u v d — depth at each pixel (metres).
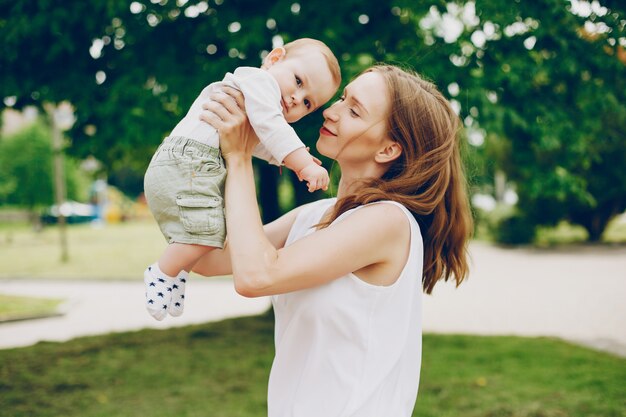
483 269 16.20
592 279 13.66
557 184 6.66
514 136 6.48
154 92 5.49
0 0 5.41
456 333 8.09
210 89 1.66
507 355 6.46
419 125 1.58
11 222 40.22
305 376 1.48
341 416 1.43
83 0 5.18
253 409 4.70
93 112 5.44
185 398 4.98
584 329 8.55
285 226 1.87
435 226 1.67
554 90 6.13
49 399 4.96
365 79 1.61
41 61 5.64
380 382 1.46
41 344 6.99
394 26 6.27
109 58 5.92
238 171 1.53
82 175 42.03
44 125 32.72
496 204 25.47
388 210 1.50
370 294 1.46
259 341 6.92
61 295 12.95
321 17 5.54
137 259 19.64
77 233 32.44
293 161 1.52
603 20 4.89
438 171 1.59
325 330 1.47
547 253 19.89
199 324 7.98
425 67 5.18
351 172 1.67
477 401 4.87
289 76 1.65
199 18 5.89
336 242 1.42
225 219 1.60
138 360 6.17
